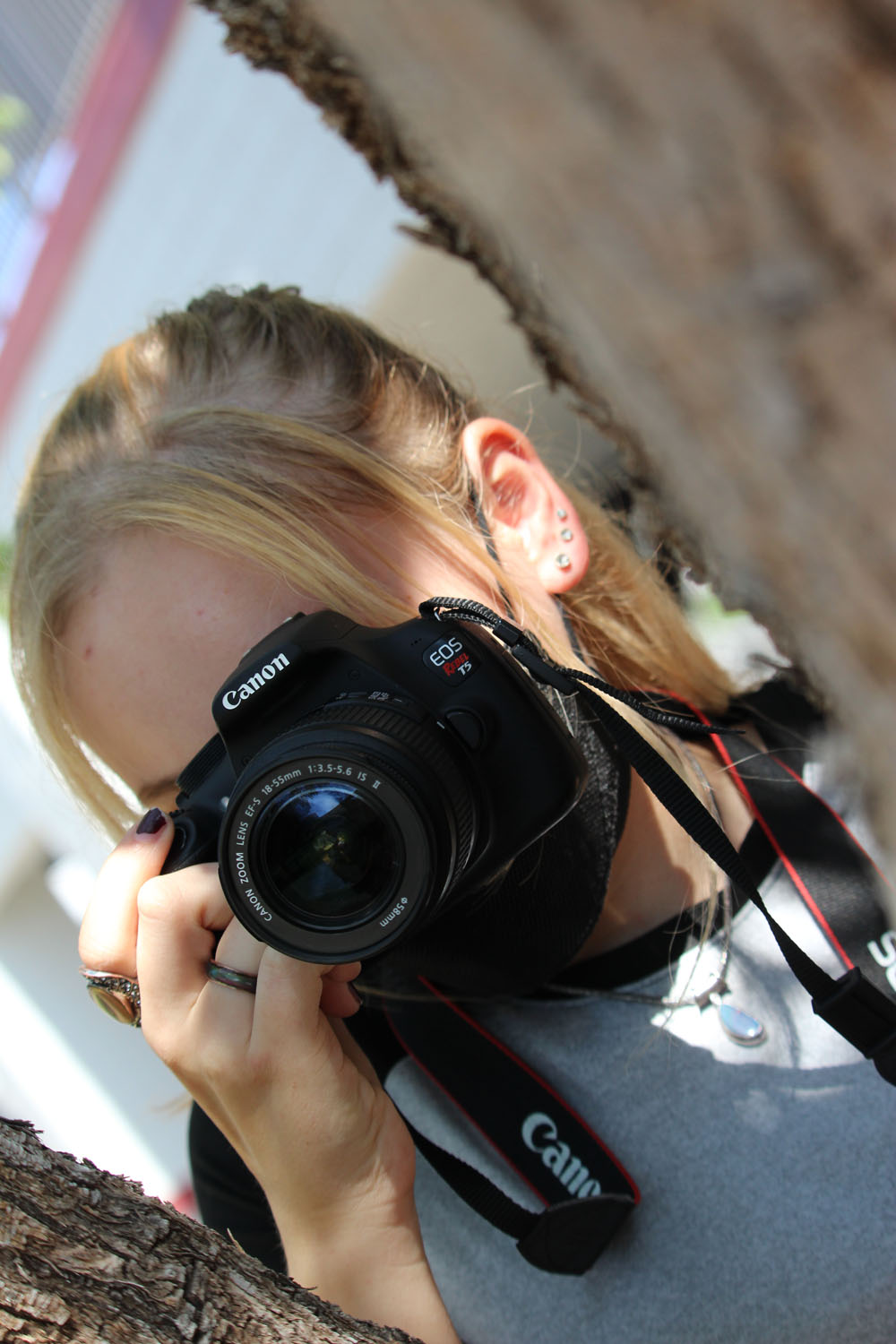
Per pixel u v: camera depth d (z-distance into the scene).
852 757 0.59
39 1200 0.71
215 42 3.99
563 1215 1.14
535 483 1.36
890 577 0.42
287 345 1.41
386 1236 1.05
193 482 1.20
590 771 1.17
